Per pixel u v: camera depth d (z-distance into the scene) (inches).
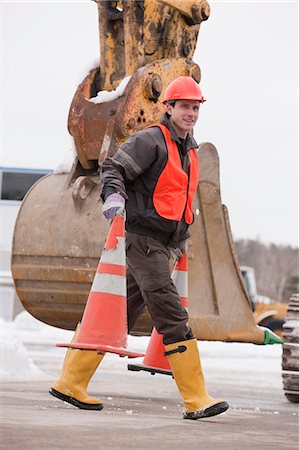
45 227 627.8
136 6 637.3
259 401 663.8
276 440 423.8
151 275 476.7
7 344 762.8
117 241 478.6
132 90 612.4
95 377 826.8
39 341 1502.2
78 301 622.8
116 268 481.7
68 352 504.7
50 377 746.8
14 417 443.8
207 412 472.4
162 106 627.8
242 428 462.3
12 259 639.1
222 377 949.8
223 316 637.9
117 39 659.4
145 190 479.8
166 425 448.5
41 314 644.7
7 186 1822.1
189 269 626.5
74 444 363.9
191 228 630.5
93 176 639.1
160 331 478.3
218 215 641.0
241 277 647.1
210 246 636.1
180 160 482.6
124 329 486.6
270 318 2213.3
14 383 677.3
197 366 477.7
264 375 1003.9
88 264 611.2
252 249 7608.3
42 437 377.7
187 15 648.4
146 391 690.2
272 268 7573.8
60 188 641.0
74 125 629.0
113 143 612.1
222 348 1449.3
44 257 627.8
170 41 650.8
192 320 620.4
